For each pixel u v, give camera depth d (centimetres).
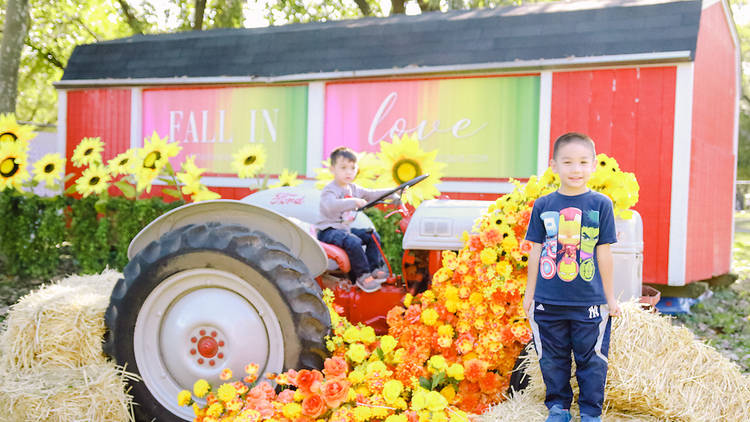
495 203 296
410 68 610
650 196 539
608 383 236
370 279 310
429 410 239
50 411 251
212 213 290
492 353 268
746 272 863
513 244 276
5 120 608
